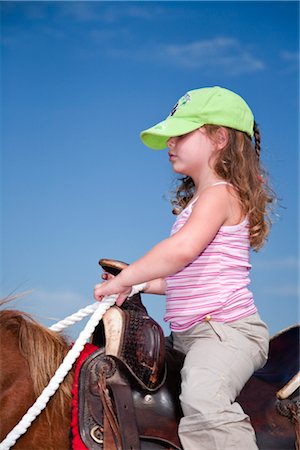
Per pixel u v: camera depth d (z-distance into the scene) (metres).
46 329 1.65
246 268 1.85
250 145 1.96
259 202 1.90
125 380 1.59
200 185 1.91
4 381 1.54
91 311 1.70
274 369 1.88
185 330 1.77
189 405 1.58
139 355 1.60
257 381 1.81
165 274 1.68
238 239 1.81
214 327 1.72
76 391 1.58
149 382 1.60
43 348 1.60
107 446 1.50
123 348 1.59
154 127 1.90
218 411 1.56
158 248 1.68
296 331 1.93
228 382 1.63
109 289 1.67
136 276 1.66
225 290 1.76
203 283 1.77
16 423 1.54
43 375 1.58
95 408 1.55
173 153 1.93
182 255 1.67
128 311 1.67
